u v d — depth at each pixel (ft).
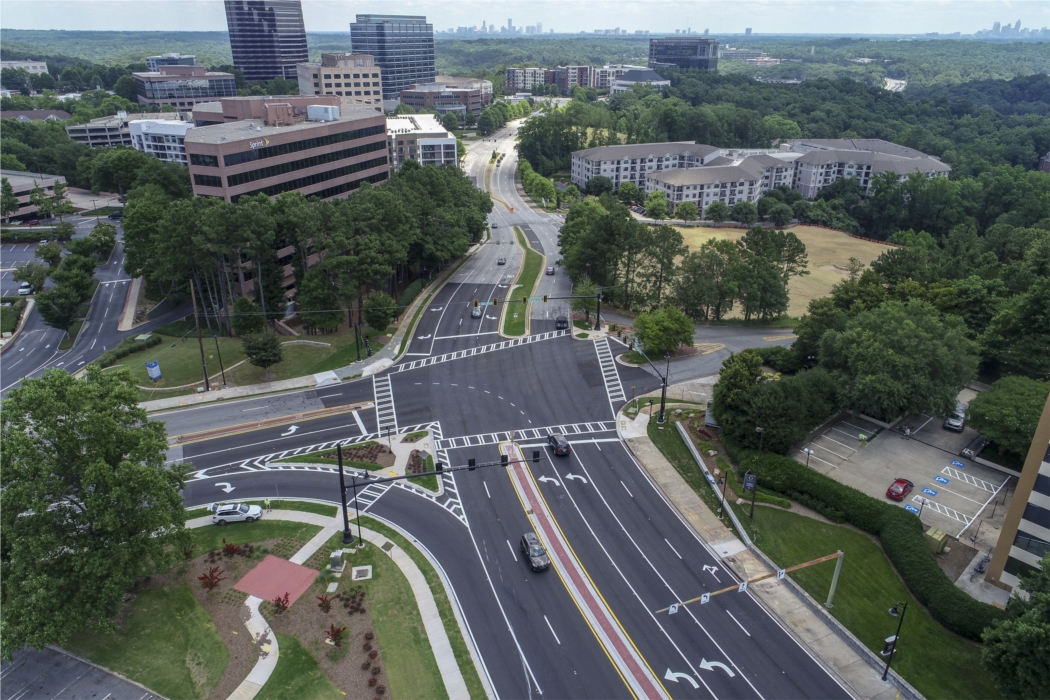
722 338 333.21
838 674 143.33
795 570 173.17
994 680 131.95
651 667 144.05
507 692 137.08
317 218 304.91
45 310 320.29
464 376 284.82
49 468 135.64
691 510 199.72
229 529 186.50
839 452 226.58
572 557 177.99
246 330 312.91
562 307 366.43
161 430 164.66
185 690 136.46
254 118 462.60
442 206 418.31
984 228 595.88
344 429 241.96
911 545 171.63
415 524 189.67
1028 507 154.10
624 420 250.37
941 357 226.58
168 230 284.61
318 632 150.61
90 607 137.59
